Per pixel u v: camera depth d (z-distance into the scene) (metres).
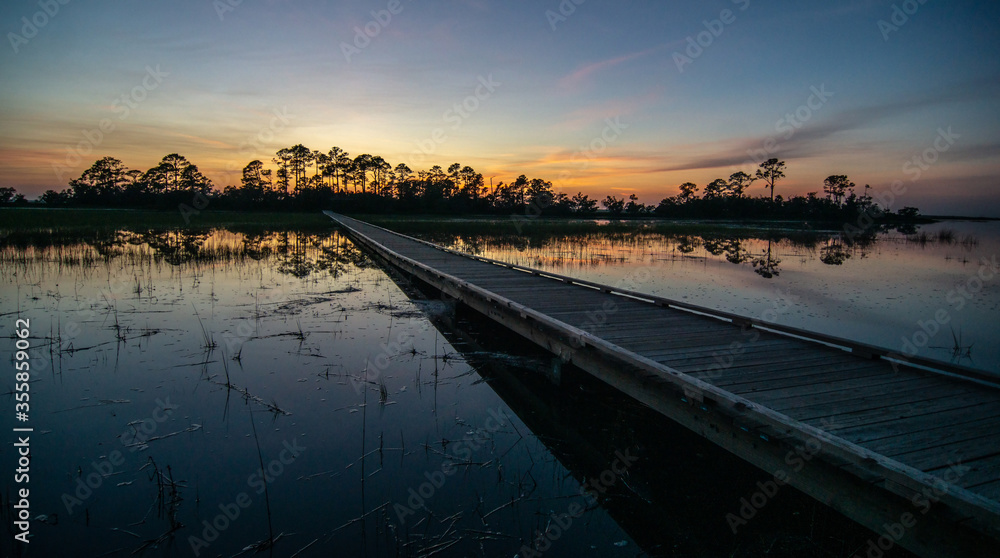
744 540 3.04
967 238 25.98
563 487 3.55
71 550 2.73
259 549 2.78
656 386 3.92
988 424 3.15
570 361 5.11
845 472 2.56
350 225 26.92
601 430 4.48
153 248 16.34
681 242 21.91
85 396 4.67
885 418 3.24
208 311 7.93
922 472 2.35
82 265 12.26
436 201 56.00
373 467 3.65
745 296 9.34
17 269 11.45
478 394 5.09
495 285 8.37
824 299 9.02
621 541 2.98
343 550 2.79
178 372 5.30
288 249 17.81
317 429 4.18
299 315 7.87
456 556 2.78
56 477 3.39
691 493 3.56
